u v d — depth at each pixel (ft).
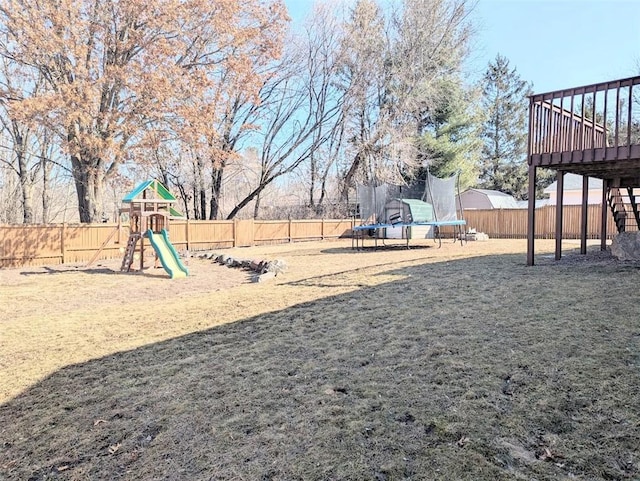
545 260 25.64
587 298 14.06
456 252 35.65
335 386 8.73
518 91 117.91
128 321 15.84
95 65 40.88
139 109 40.63
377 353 10.53
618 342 9.84
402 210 44.32
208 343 12.42
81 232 41.45
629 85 19.30
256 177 77.46
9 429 7.74
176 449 6.73
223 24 44.50
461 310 13.93
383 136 70.44
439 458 6.01
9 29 37.17
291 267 29.91
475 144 80.43
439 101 72.84
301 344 11.75
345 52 71.82
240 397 8.50
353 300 16.88
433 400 7.75
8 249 37.24
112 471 6.24
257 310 16.31
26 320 16.89
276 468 6.02
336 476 5.74
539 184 111.45
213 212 69.87
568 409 7.13
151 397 8.76
